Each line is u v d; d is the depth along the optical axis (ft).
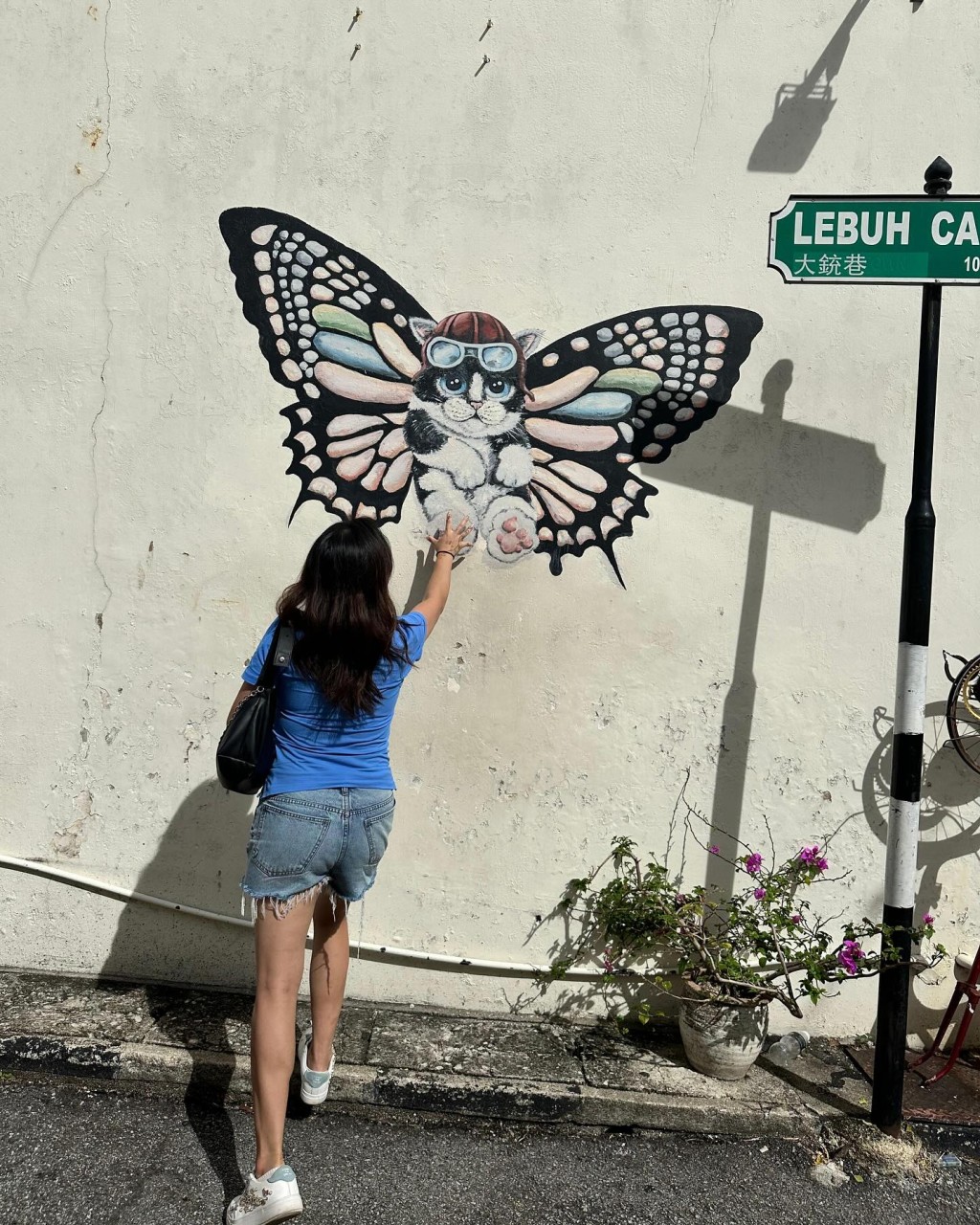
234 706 8.77
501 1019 11.47
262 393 11.38
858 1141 9.58
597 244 11.16
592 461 11.26
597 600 11.33
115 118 11.34
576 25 11.05
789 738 11.29
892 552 11.19
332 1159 9.11
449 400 11.28
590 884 11.43
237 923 11.57
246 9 11.19
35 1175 8.61
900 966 9.59
